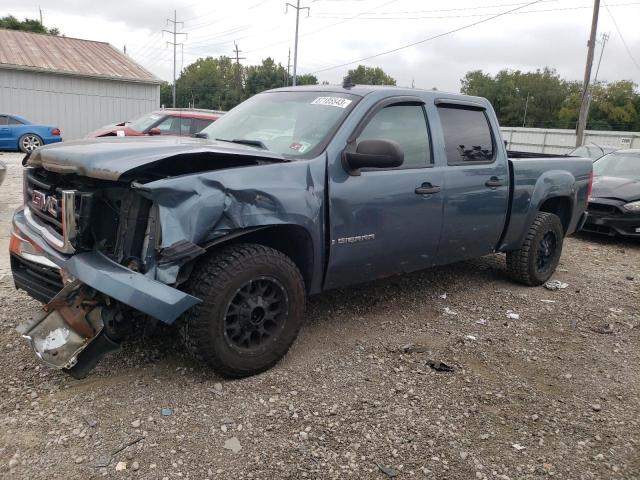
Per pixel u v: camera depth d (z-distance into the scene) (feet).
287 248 12.98
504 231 18.33
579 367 13.75
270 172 11.76
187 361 12.48
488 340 15.05
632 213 28.68
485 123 17.62
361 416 10.84
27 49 88.38
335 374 12.46
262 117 15.08
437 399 11.71
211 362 11.24
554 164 20.01
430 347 14.32
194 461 9.23
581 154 45.52
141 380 11.60
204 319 10.87
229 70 278.87
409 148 14.94
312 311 16.22
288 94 15.84
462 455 9.88
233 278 11.09
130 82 87.51
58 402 10.64
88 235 10.75
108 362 12.28
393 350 13.93
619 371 13.66
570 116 261.24
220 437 9.90
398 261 14.94
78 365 10.39
